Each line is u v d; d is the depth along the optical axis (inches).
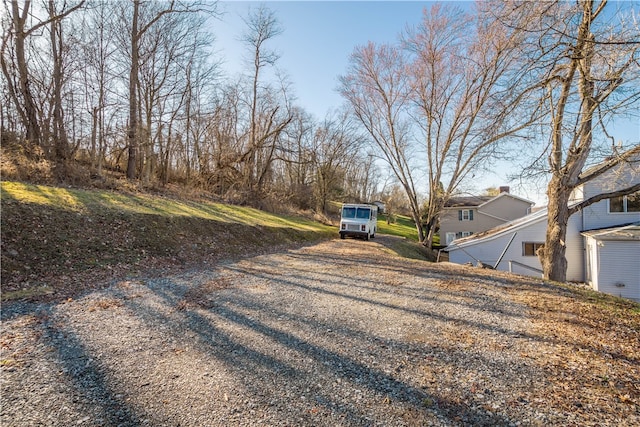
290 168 1412.4
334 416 106.3
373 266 405.7
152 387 122.3
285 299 246.2
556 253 405.7
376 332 181.2
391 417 105.9
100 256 343.3
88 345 158.2
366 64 1088.2
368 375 133.3
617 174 354.0
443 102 1029.8
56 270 292.2
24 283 259.0
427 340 170.4
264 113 1213.1
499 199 1437.0
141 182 748.6
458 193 1061.1
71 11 649.0
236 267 382.0
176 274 329.7
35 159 567.8
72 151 697.6
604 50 244.5
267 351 155.0
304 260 449.4
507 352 155.9
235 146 1095.6
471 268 411.8
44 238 327.9
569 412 108.7
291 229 792.3
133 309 214.5
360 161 1688.0
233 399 115.3
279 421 103.4
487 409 110.3
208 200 857.5
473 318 206.1
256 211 919.0
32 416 103.7
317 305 232.1
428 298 253.8
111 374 131.3
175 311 212.2
